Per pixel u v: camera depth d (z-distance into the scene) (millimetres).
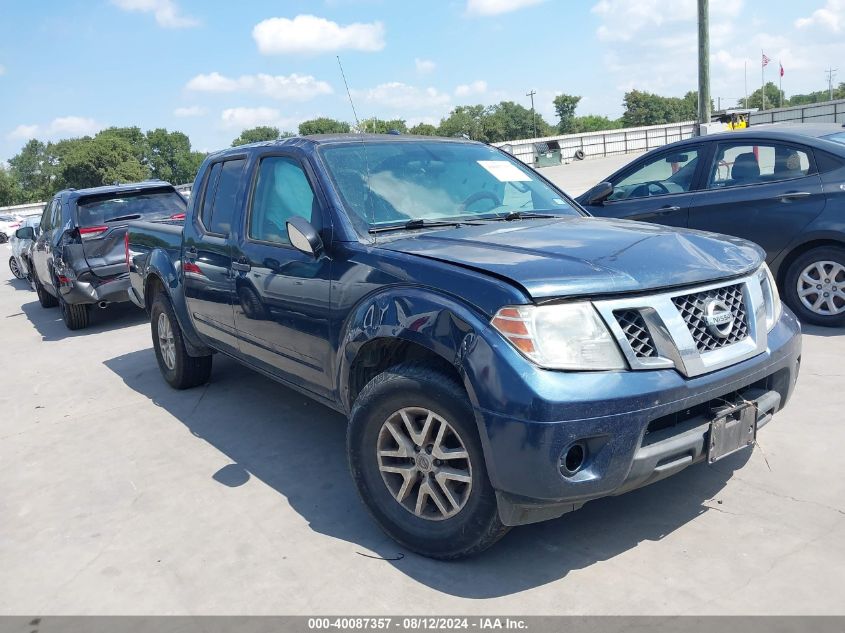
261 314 4109
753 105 110938
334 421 4895
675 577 2832
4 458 4719
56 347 8242
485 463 2730
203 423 5035
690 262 2990
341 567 3086
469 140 4641
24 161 139875
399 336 2988
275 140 4410
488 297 2740
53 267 8875
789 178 5992
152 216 9164
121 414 5398
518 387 2578
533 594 2793
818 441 3918
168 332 5797
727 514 3270
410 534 3092
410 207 3818
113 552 3371
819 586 2707
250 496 3834
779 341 3168
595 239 3242
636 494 3523
